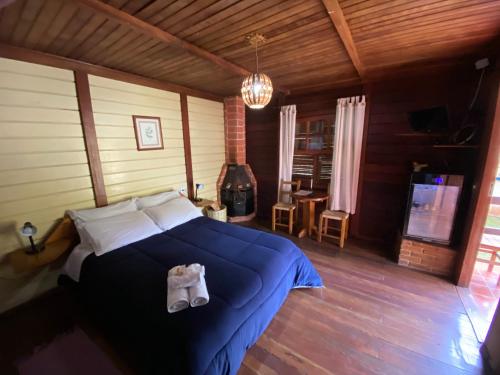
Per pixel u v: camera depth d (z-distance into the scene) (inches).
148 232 97.3
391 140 121.2
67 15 58.8
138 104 117.5
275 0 55.1
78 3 53.2
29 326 77.0
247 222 171.9
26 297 87.5
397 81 115.4
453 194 96.2
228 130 173.3
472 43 81.0
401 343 68.4
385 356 64.3
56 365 63.6
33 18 60.2
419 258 105.7
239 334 56.4
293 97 151.8
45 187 89.2
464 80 100.5
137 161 120.3
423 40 78.5
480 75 95.7
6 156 79.5
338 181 137.5
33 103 83.8
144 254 82.1
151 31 67.9
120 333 60.8
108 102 105.4
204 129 157.2
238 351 55.0
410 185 102.6
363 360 63.2
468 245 90.0
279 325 75.7
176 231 102.7
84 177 100.0
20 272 83.4
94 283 71.4
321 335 71.5
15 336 73.3
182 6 57.4
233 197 168.2
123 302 60.9
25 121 82.6
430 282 97.1
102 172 105.7
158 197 122.8
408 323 75.7
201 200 150.3
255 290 65.0
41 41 74.9
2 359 65.7
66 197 95.2
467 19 64.8
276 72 112.4
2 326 77.2
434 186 98.6
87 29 66.6
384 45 82.4
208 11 59.7
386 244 132.0
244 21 65.0
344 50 86.9
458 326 74.2
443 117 94.7
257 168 180.7
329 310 82.0
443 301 85.6
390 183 125.3
